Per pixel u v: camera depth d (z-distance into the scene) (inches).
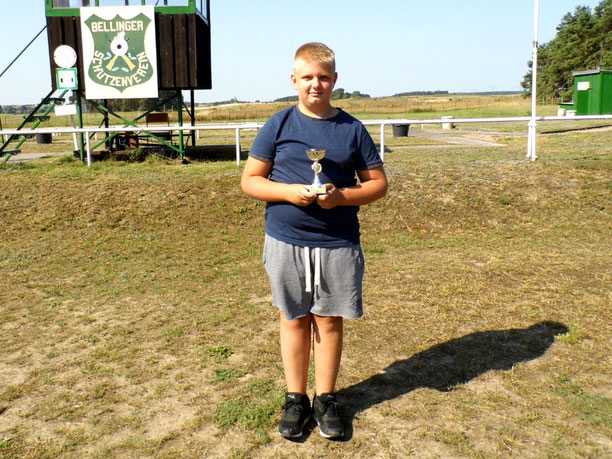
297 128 116.2
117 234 315.9
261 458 114.3
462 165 399.9
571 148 516.4
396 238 302.8
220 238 307.9
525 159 413.1
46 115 529.3
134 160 515.2
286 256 118.6
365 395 136.9
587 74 868.0
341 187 116.9
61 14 491.8
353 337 170.2
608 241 277.3
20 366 157.9
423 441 118.0
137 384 145.6
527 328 171.6
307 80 113.0
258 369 152.4
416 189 355.9
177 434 122.6
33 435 123.8
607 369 145.2
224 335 175.9
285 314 122.0
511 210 332.8
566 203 334.0
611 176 359.6
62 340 175.8
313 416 127.6
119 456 115.6
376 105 2987.2
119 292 223.0
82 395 140.6
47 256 280.1
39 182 387.9
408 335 170.2
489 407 129.5
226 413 130.0
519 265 237.1
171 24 495.8
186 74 500.4
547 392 134.9
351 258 119.4
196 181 379.9
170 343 170.7
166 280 238.5
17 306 208.8
